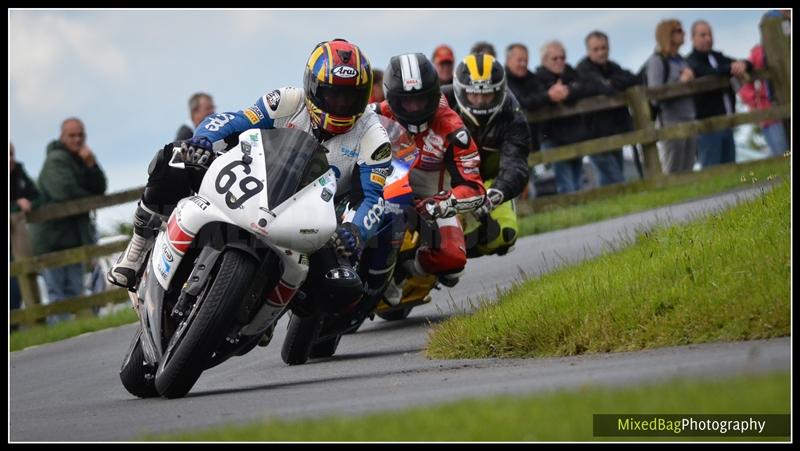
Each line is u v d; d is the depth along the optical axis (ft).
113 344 134.31
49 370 118.73
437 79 99.09
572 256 135.54
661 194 184.34
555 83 190.90
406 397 62.03
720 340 70.08
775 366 55.36
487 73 110.63
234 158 72.95
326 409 60.49
